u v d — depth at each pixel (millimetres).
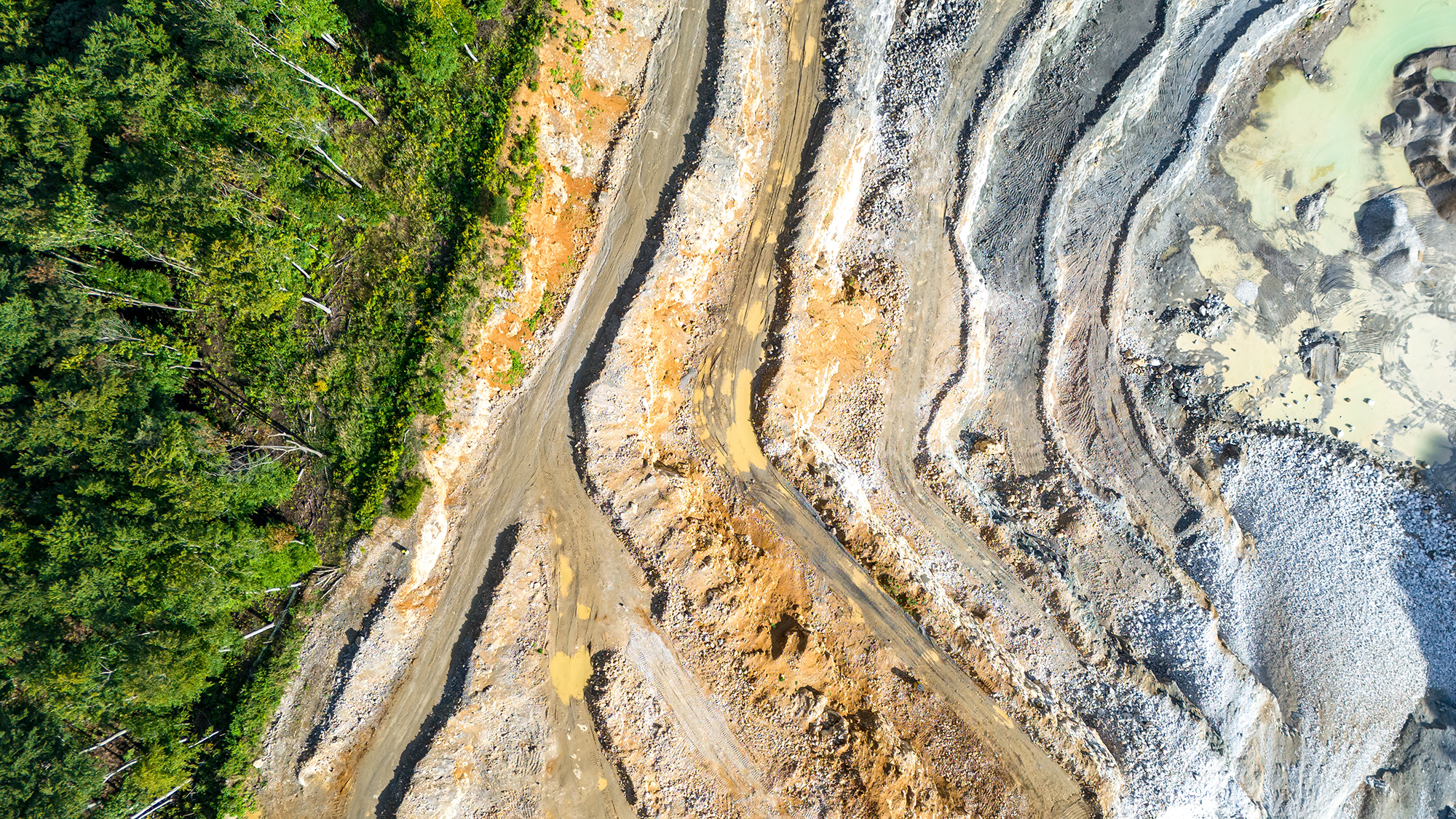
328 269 37594
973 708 44406
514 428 40344
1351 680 48625
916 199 48375
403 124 37344
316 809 37562
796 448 44781
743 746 40000
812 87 45562
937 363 48625
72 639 34719
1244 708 47688
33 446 33281
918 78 48281
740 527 44406
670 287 42094
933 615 44781
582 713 39250
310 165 35719
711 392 44469
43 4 34406
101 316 34062
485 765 38594
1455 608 49781
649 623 40125
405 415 37469
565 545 40062
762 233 45094
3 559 33312
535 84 37750
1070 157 49656
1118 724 46125
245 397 38094
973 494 48875
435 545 38969
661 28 42188
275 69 32844
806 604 44500
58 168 32969
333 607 37969
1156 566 49281
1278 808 47406
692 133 41875
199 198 32500
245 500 35594
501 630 39000
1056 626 47531
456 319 37625
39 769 33500
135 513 33312
